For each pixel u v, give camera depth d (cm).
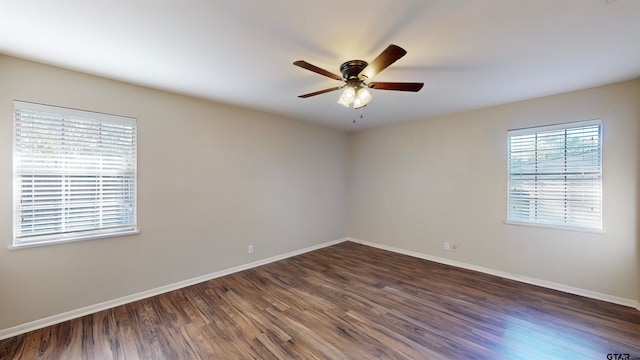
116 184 271
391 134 476
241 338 215
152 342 210
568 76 253
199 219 331
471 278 342
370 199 510
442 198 408
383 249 484
